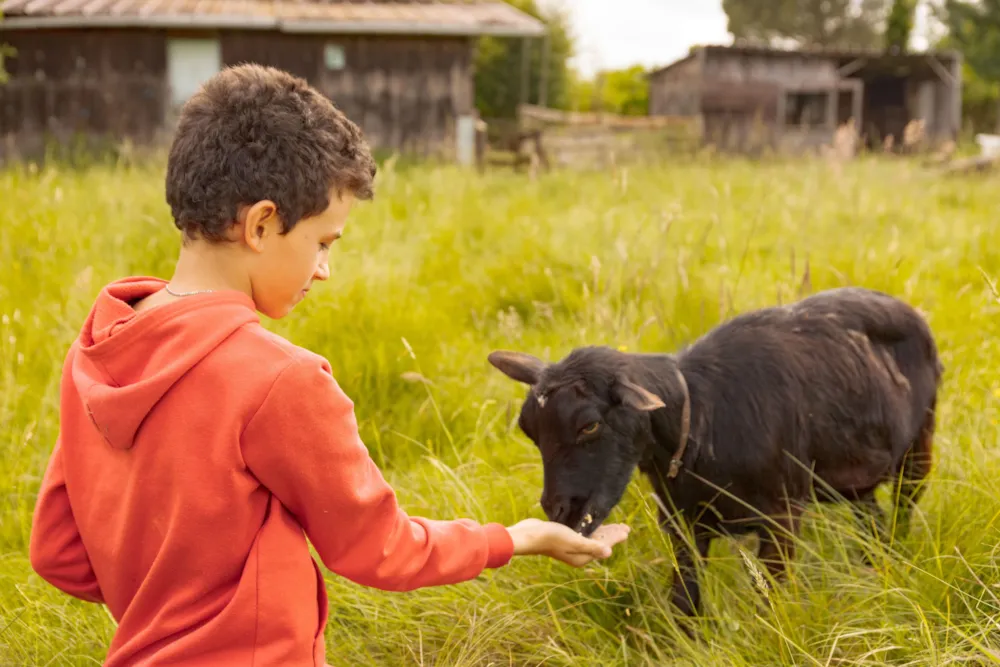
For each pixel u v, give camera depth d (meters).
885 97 36.00
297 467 1.63
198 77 18.69
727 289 5.02
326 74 18.98
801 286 4.40
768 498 3.10
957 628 2.63
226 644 1.65
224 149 1.63
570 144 19.14
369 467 1.77
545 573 3.24
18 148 18.52
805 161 18.73
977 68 51.22
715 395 3.06
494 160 18.42
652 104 31.56
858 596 2.96
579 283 6.15
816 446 3.24
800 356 3.20
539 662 2.87
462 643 2.94
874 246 6.91
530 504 3.58
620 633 3.06
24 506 3.61
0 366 4.70
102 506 1.73
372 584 1.79
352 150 1.75
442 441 4.32
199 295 1.66
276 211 1.66
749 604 3.04
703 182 12.04
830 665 2.75
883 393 3.37
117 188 9.02
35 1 18.56
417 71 19.19
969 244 7.73
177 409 1.61
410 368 4.65
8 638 2.85
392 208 9.01
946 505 3.40
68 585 1.90
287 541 1.68
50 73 18.42
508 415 4.32
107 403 1.62
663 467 3.09
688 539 3.08
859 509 3.49
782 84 28.97
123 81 18.47
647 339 4.87
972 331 5.27
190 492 1.60
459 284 6.40
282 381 1.61
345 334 4.83
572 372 2.83
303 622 1.68
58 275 6.01
